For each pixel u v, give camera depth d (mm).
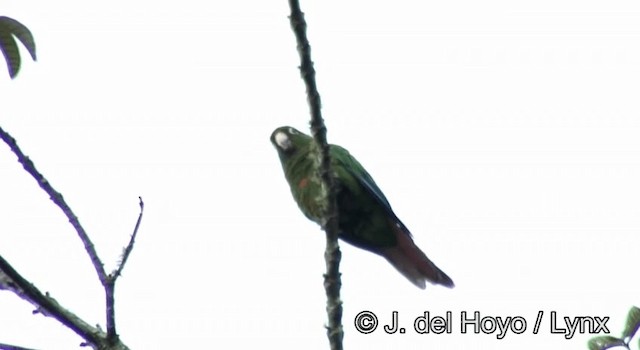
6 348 7289
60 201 7465
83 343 7500
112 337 7430
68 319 7500
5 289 7418
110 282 7441
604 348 7277
